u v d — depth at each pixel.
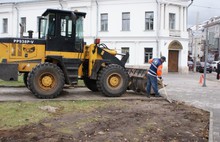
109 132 8.16
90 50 13.94
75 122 9.10
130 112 10.77
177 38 39.50
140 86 14.89
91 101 12.71
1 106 11.02
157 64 14.08
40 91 12.73
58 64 13.61
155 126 8.97
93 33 40.94
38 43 13.41
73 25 13.66
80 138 7.58
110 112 10.68
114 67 13.94
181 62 40.03
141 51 39.09
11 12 46.78
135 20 39.12
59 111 10.61
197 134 8.35
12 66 12.85
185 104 12.80
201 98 14.66
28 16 45.38
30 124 8.73
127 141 7.50
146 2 38.62
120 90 14.02
